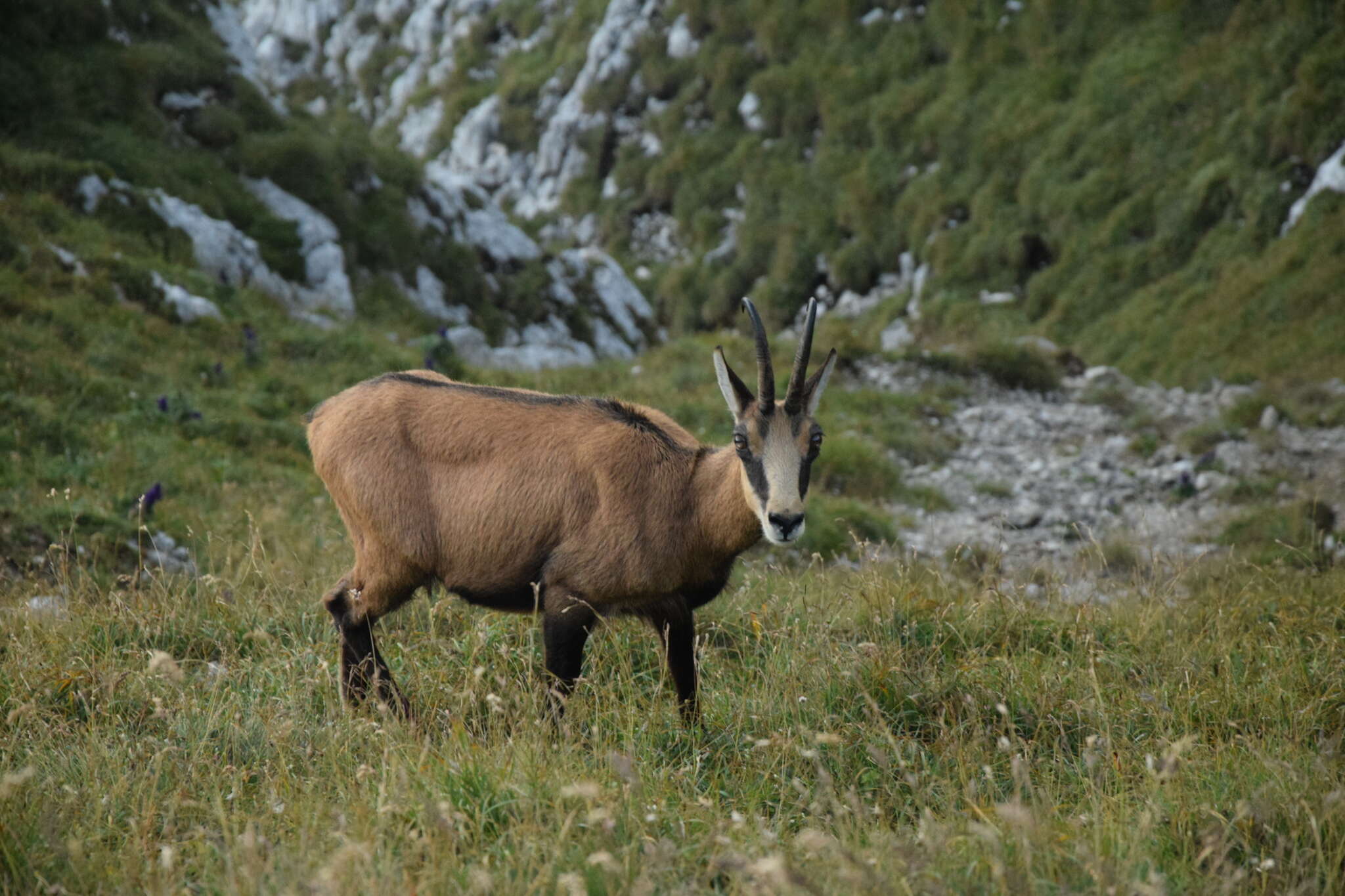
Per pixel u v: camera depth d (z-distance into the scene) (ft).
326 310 218.38
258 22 557.74
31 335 147.84
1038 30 359.46
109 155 214.07
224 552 105.29
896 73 376.68
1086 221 309.83
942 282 321.73
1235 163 292.40
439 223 270.67
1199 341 255.50
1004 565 127.65
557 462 61.62
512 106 440.86
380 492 63.00
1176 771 50.93
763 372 58.85
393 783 45.91
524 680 65.31
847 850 39.40
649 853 40.93
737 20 412.36
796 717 60.59
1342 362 224.74
